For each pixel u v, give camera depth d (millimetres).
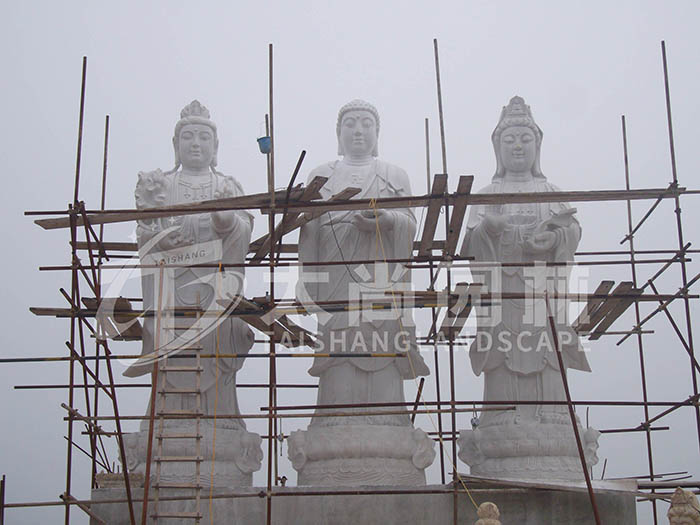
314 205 14883
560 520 14828
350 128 17672
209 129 17672
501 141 17891
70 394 14820
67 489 14539
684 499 12539
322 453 15664
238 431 16203
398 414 14844
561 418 16469
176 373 16281
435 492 14398
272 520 14719
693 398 15617
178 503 14953
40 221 15773
